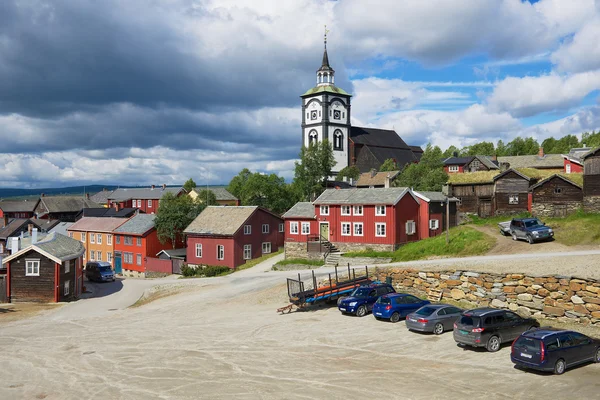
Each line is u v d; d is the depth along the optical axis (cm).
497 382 1877
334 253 5553
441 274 3203
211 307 3816
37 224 9419
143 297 4881
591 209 4728
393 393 1822
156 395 1922
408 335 2606
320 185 10131
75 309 4256
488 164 9294
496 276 2859
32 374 2291
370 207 5441
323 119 12900
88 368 2331
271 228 6775
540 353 1881
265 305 3691
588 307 2439
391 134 14588
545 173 5769
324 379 2006
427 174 7531
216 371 2178
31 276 4622
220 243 6338
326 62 13325
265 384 1980
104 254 7975
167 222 7125
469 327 2259
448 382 1905
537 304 2648
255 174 9194
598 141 13275
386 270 3631
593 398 1675
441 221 5769
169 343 2719
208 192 9756
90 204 12875
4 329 3416
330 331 2781
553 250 3912
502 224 4744
